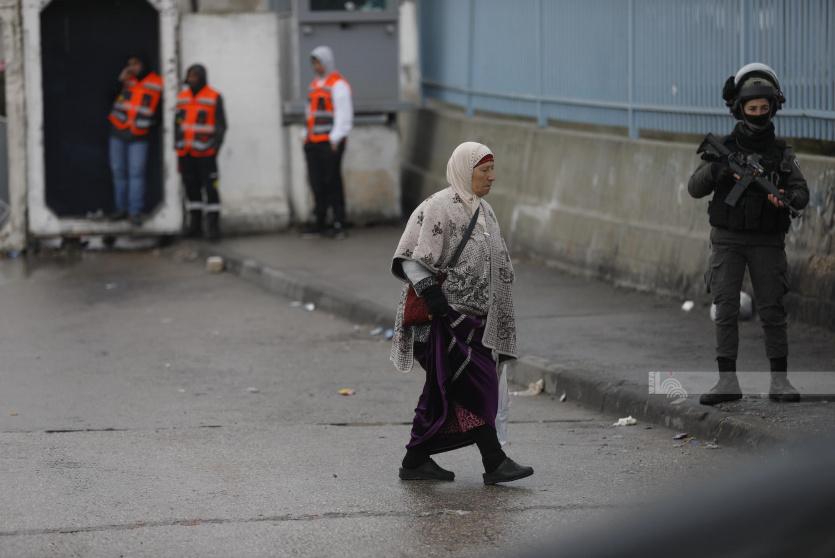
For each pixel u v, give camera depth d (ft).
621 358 81.10
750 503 21.24
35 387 82.64
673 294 100.89
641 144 107.34
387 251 135.85
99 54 150.82
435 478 60.49
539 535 52.03
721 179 66.39
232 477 61.46
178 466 63.46
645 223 105.91
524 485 59.62
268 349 95.50
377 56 155.12
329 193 146.82
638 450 65.36
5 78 146.20
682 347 83.71
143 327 104.78
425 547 50.93
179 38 149.89
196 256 143.95
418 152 171.42
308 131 145.79
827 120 85.92
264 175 153.89
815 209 85.25
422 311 58.54
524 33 133.18
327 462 64.23
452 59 159.43
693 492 22.18
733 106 66.03
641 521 21.62
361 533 52.75
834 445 22.33
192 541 51.90
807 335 83.66
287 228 153.89
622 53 112.06
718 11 96.84
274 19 152.46
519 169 130.31
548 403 77.51
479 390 58.54
